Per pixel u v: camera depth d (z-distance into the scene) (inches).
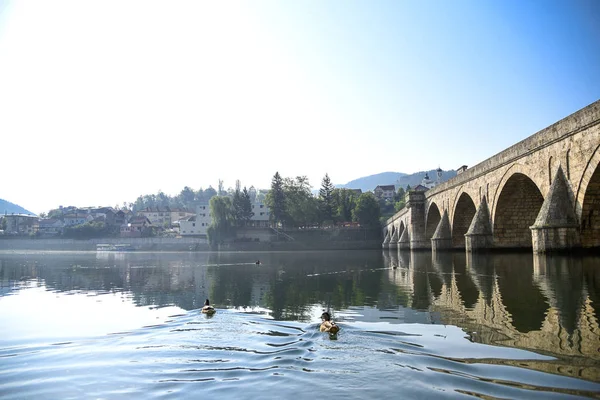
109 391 370.3
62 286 1264.8
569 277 928.3
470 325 549.3
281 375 390.3
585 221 1069.1
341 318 650.8
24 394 368.8
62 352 499.2
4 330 631.8
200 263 2436.0
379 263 1977.1
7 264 2460.6
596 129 991.6
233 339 536.4
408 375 375.2
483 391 330.0
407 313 665.0
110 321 690.8
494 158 1627.7
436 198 2576.3
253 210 6387.8
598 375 350.9
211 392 357.4
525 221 1676.9
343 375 383.9
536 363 385.4
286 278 1390.3
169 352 483.2
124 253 4670.3
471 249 1708.9
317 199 5703.7
